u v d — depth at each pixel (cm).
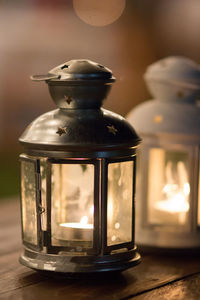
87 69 66
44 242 67
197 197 79
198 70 81
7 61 285
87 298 65
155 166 82
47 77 67
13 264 76
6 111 282
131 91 293
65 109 68
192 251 79
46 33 292
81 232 67
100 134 65
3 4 284
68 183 70
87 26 295
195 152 78
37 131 67
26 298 65
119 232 69
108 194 67
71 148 65
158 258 79
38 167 66
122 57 300
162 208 80
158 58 307
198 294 67
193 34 309
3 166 247
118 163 67
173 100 81
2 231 95
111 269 67
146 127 80
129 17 301
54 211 69
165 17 307
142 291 67
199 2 305
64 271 66
